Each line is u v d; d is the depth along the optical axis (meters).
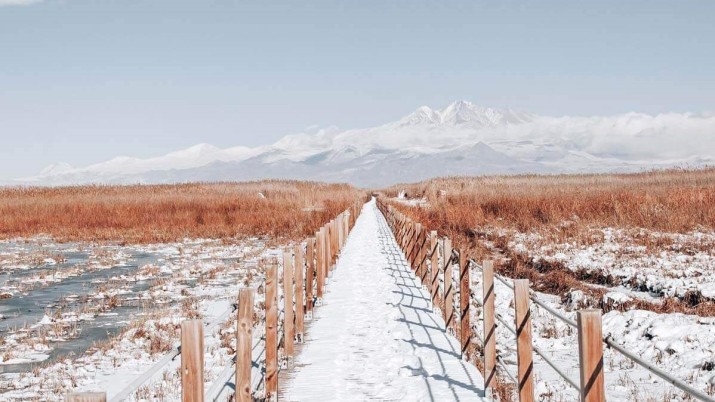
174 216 39.94
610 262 17.91
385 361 9.26
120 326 13.37
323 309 13.72
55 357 10.95
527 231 26.48
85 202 44.34
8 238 34.19
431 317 12.48
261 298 15.34
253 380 7.87
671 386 7.71
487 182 59.47
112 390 8.61
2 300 16.86
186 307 14.84
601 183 52.09
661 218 25.09
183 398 4.53
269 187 65.69
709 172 52.31
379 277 18.28
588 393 4.54
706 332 9.44
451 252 11.31
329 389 7.98
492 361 7.51
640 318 10.80
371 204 88.00
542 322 12.35
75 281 20.03
